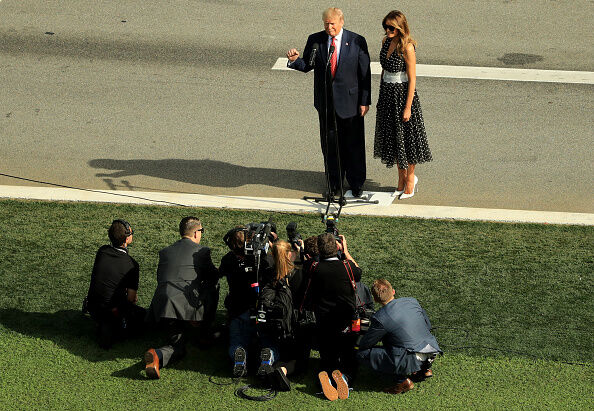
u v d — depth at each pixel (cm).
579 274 2677
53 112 3903
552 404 2081
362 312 2197
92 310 2264
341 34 2948
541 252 2808
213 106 3959
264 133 3741
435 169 3441
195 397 2084
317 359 2255
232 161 3519
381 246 2839
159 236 2889
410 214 3072
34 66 4322
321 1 5150
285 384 2073
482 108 3916
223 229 2948
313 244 2170
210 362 2227
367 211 3100
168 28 4762
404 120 3022
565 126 3759
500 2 5131
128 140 3681
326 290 2111
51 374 2166
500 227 2977
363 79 2998
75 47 4525
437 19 4875
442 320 2428
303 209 3108
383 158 3147
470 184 3328
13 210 3066
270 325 2112
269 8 5041
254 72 4272
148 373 2114
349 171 3184
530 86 4116
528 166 3453
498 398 2102
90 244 2839
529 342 2331
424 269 2697
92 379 2150
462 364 2231
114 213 3062
